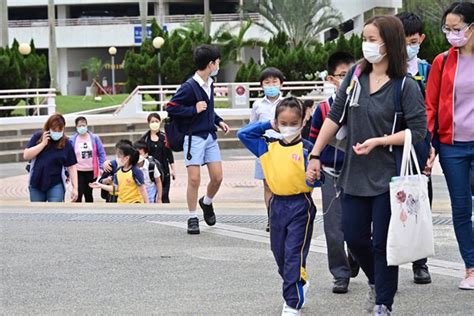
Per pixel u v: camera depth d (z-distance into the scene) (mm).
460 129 9109
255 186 22234
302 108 8070
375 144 7297
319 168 7750
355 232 7727
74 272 10281
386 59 7414
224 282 9680
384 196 7453
